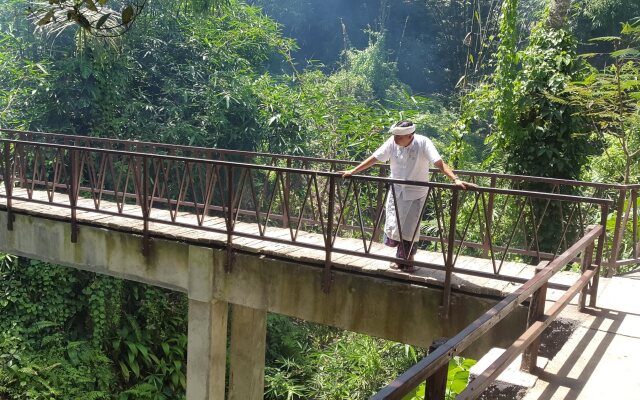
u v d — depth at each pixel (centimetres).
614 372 370
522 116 823
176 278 628
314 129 1263
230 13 1417
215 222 702
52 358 857
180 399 938
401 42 2498
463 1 2270
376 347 939
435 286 507
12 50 1160
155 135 1173
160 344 970
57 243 707
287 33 2614
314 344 1066
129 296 986
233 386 701
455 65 2388
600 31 1795
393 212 525
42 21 287
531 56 808
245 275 589
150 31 1270
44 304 915
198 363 618
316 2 2683
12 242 744
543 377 361
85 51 1084
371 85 2045
